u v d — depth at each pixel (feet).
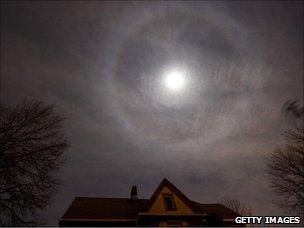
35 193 37.09
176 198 71.15
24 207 36.29
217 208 82.07
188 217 68.13
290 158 54.49
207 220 65.21
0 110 36.96
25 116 37.78
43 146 38.09
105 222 64.80
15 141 35.78
